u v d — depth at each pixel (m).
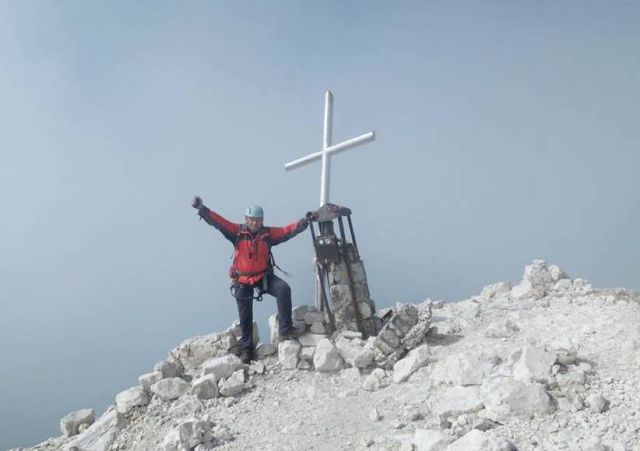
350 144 8.04
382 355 6.67
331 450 5.30
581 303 7.22
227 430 5.93
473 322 7.37
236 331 7.64
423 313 6.83
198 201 7.09
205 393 6.67
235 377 6.79
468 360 5.83
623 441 4.45
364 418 5.75
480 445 4.47
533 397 5.01
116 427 6.46
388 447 5.07
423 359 6.39
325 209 7.54
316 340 7.30
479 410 5.23
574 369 5.39
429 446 4.75
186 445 5.63
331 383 6.63
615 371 5.39
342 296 7.48
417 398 5.79
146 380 6.87
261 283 7.31
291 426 5.84
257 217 7.22
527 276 8.52
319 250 7.50
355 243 7.66
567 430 4.70
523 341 6.40
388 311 7.84
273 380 6.88
